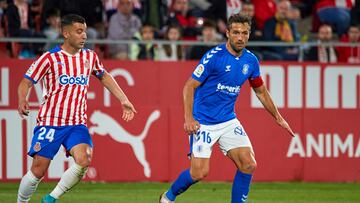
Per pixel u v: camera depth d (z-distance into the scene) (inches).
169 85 1715.1
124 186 1596.9
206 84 1090.1
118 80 1691.7
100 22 1910.7
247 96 1733.5
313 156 1763.0
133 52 1765.5
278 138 1744.6
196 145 1092.5
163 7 2080.5
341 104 1782.7
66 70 1083.3
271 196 1471.5
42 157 1096.2
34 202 1320.1
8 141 1635.1
